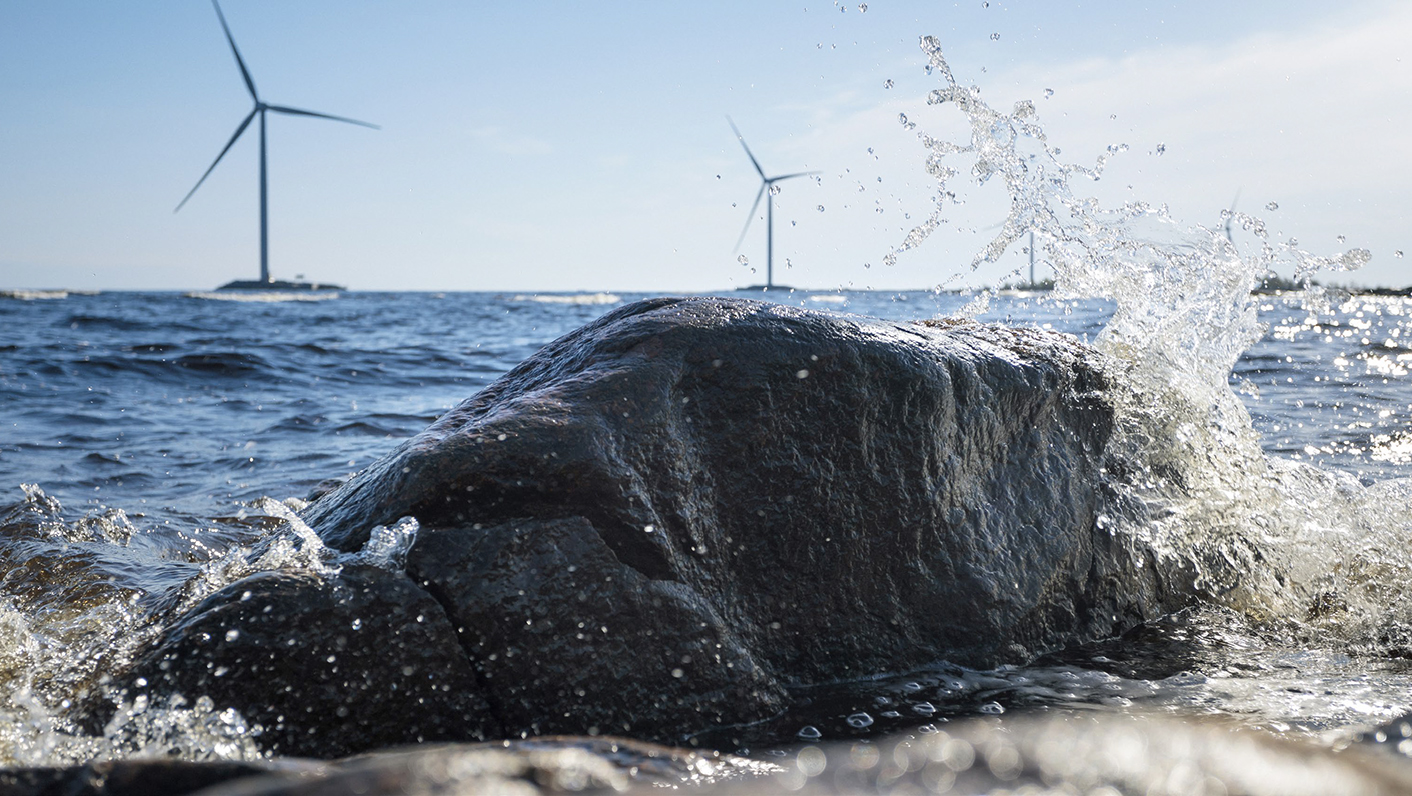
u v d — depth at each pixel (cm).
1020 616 325
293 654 231
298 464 634
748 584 293
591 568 263
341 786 126
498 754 142
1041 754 123
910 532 313
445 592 250
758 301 332
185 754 215
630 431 279
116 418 807
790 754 246
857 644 303
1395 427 673
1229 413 436
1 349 1215
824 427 304
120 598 350
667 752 161
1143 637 349
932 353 328
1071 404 371
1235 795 111
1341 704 277
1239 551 400
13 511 484
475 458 264
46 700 231
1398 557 399
